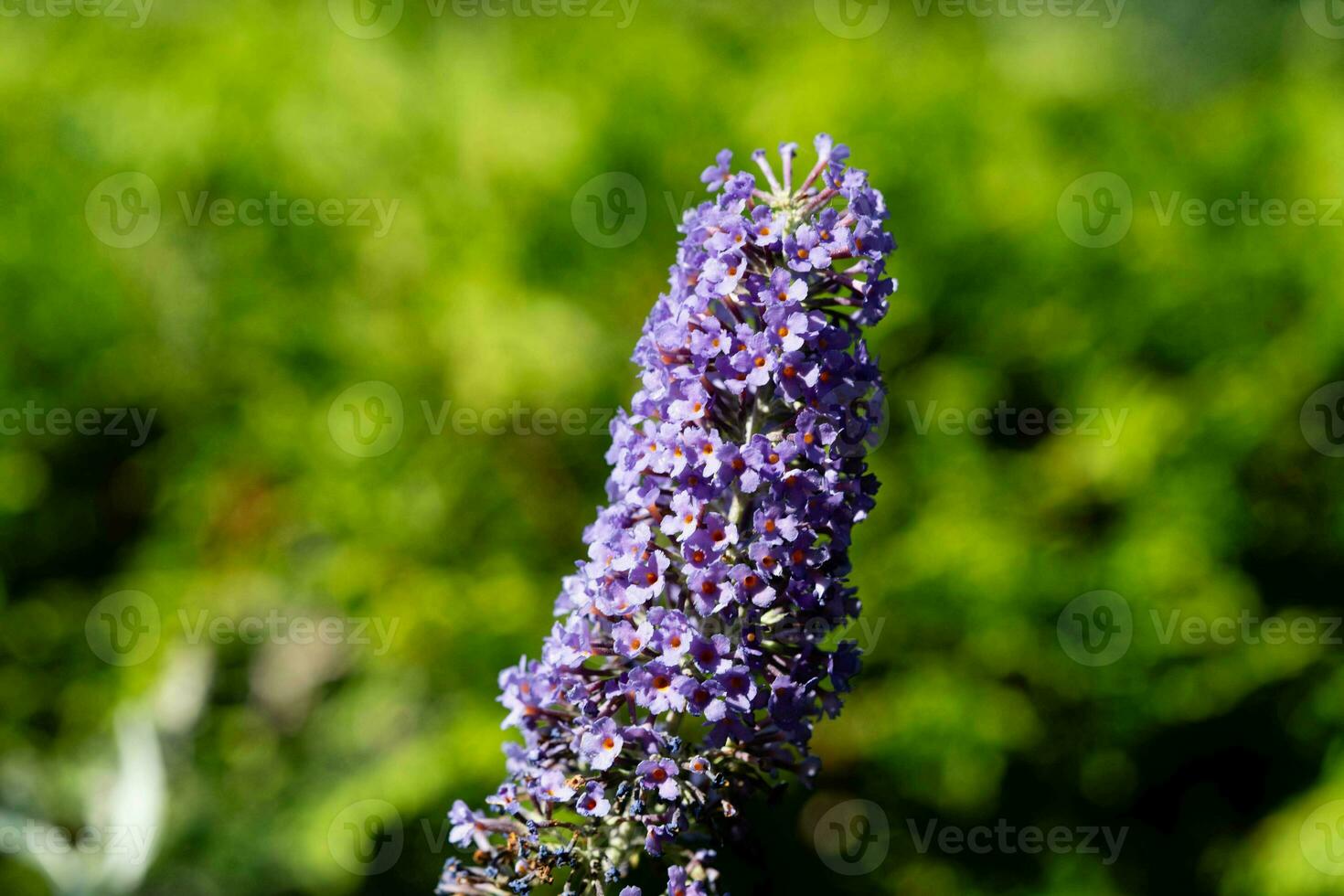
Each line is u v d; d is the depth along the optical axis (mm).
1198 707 940
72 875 836
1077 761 962
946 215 916
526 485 929
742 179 507
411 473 928
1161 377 962
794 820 919
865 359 503
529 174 924
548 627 906
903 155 927
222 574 979
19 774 965
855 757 920
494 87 986
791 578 495
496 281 926
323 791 906
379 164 987
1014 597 892
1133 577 904
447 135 974
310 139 993
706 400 498
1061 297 933
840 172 515
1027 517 926
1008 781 965
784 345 496
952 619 912
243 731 937
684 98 975
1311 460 955
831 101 947
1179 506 919
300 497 976
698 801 492
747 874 868
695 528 494
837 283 508
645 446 503
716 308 511
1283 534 973
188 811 894
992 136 974
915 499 922
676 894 494
